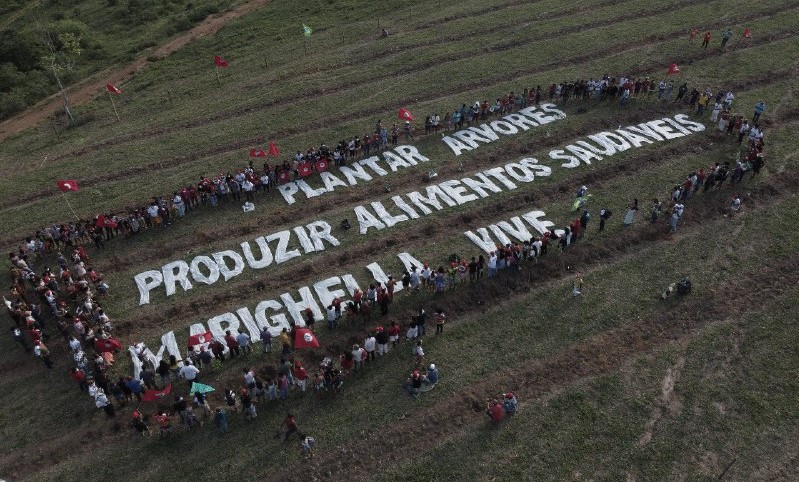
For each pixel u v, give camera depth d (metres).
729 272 31.95
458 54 55.84
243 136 46.97
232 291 32.88
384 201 38.56
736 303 30.23
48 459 25.42
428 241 35.31
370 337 28.12
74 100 57.91
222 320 31.11
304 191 39.84
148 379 27.61
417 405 26.48
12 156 48.94
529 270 32.69
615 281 31.97
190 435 25.84
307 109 49.75
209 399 27.25
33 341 30.28
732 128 41.38
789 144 40.62
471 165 41.22
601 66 51.59
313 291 32.50
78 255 34.28
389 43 59.22
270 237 36.09
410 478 23.86
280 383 26.44
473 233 35.56
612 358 28.03
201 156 45.00
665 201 36.75
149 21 74.81
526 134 43.72
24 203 41.66
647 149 41.12
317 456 24.78
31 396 28.12
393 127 44.69
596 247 33.94
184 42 67.25
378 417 26.09
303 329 26.84
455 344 29.17
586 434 25.03
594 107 46.19
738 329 28.92
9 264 36.12
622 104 46.06
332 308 29.56
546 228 35.34
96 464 25.06
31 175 44.94
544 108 46.47
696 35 54.91
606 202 37.12
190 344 28.47
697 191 37.22
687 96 45.25
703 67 50.03
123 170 44.16
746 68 49.28
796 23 55.56
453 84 51.19
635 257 33.31
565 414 25.81
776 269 31.92
